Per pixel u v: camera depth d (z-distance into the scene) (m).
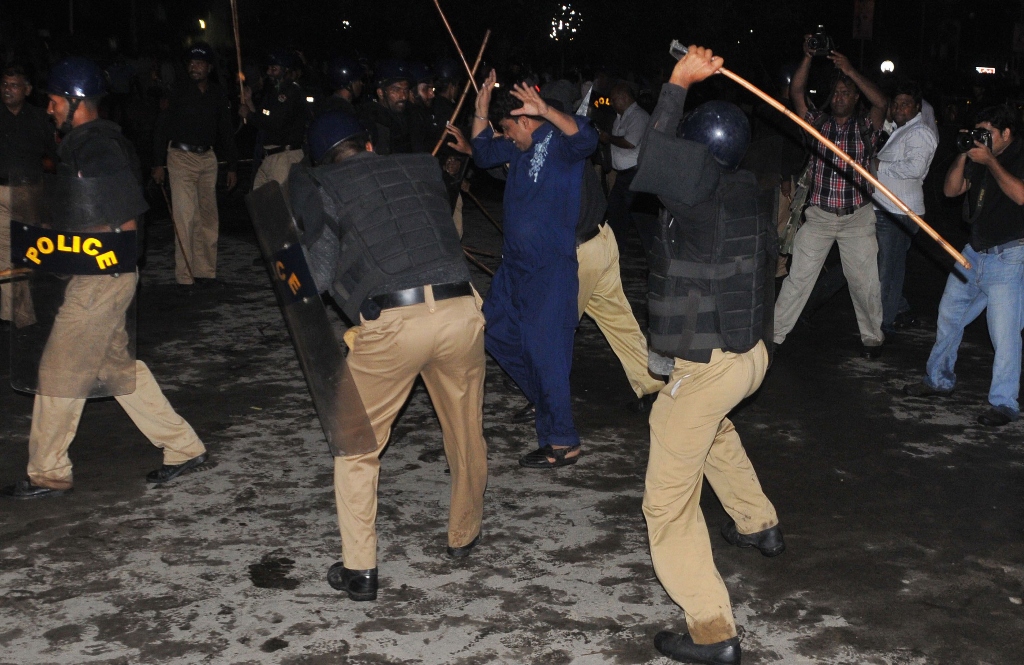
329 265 3.96
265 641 3.87
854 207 7.18
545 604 4.15
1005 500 5.21
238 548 4.57
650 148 3.47
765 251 3.76
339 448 4.07
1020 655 3.86
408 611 4.09
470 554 4.55
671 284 3.75
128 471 5.38
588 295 5.80
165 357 7.34
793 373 7.23
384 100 7.68
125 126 16.45
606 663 3.77
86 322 4.81
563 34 21.88
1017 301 6.20
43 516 4.84
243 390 6.68
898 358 7.62
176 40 25.41
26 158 7.28
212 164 9.15
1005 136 5.95
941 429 6.19
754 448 5.85
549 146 5.20
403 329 3.96
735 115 3.64
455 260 4.11
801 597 4.24
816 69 10.59
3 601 4.10
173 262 10.41
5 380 6.80
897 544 4.72
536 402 5.52
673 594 3.74
